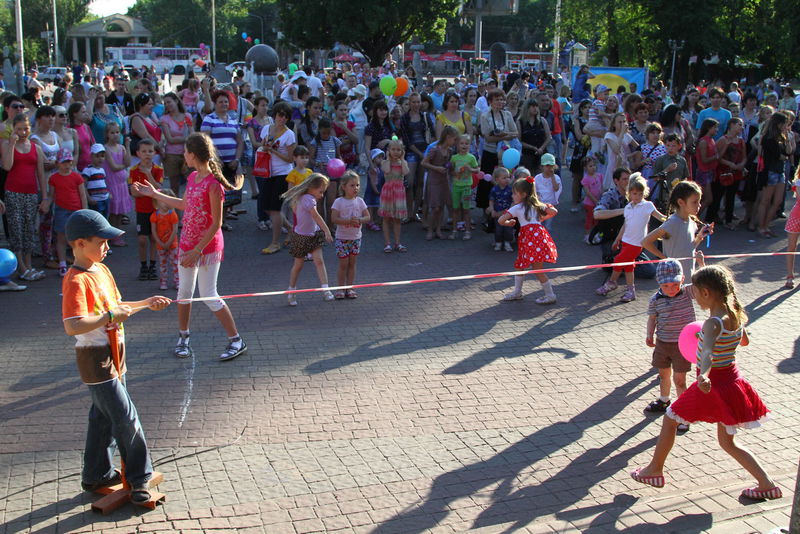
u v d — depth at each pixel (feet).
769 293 29.17
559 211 44.96
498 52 192.44
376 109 38.50
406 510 14.25
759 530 13.33
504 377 20.84
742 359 22.39
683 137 38.99
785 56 132.36
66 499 14.51
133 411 14.26
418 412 18.52
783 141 37.52
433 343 23.47
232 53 339.57
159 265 28.45
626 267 27.78
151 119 37.73
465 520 13.93
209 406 18.70
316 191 26.21
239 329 24.56
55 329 24.09
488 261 33.65
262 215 38.78
